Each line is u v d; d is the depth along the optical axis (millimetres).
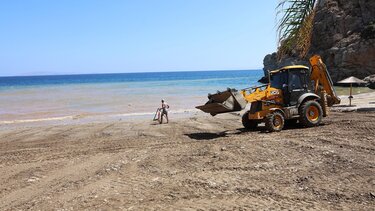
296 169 8828
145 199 7340
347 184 7535
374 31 51812
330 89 16672
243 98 14953
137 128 20016
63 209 7031
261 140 12805
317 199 6840
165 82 103375
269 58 72938
